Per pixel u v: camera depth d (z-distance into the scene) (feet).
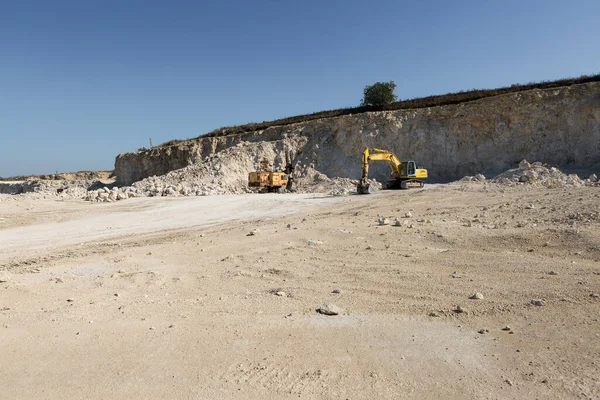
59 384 14.03
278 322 19.79
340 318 20.21
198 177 132.05
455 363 15.20
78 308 22.56
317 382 13.99
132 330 19.02
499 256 30.07
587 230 33.19
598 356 15.06
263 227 51.31
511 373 14.33
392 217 53.11
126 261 35.70
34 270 33.19
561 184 72.59
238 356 16.10
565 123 110.22
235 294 24.90
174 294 25.21
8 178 339.16
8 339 18.06
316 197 84.28
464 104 124.77
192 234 50.55
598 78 122.01
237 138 163.94
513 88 135.54
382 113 136.77
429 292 23.72
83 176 313.73
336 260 32.42
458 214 51.13
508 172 87.61
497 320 19.10
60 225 60.13
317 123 148.97
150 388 13.70
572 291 21.74
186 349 16.81
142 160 185.37
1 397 13.21
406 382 13.98
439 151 126.21
